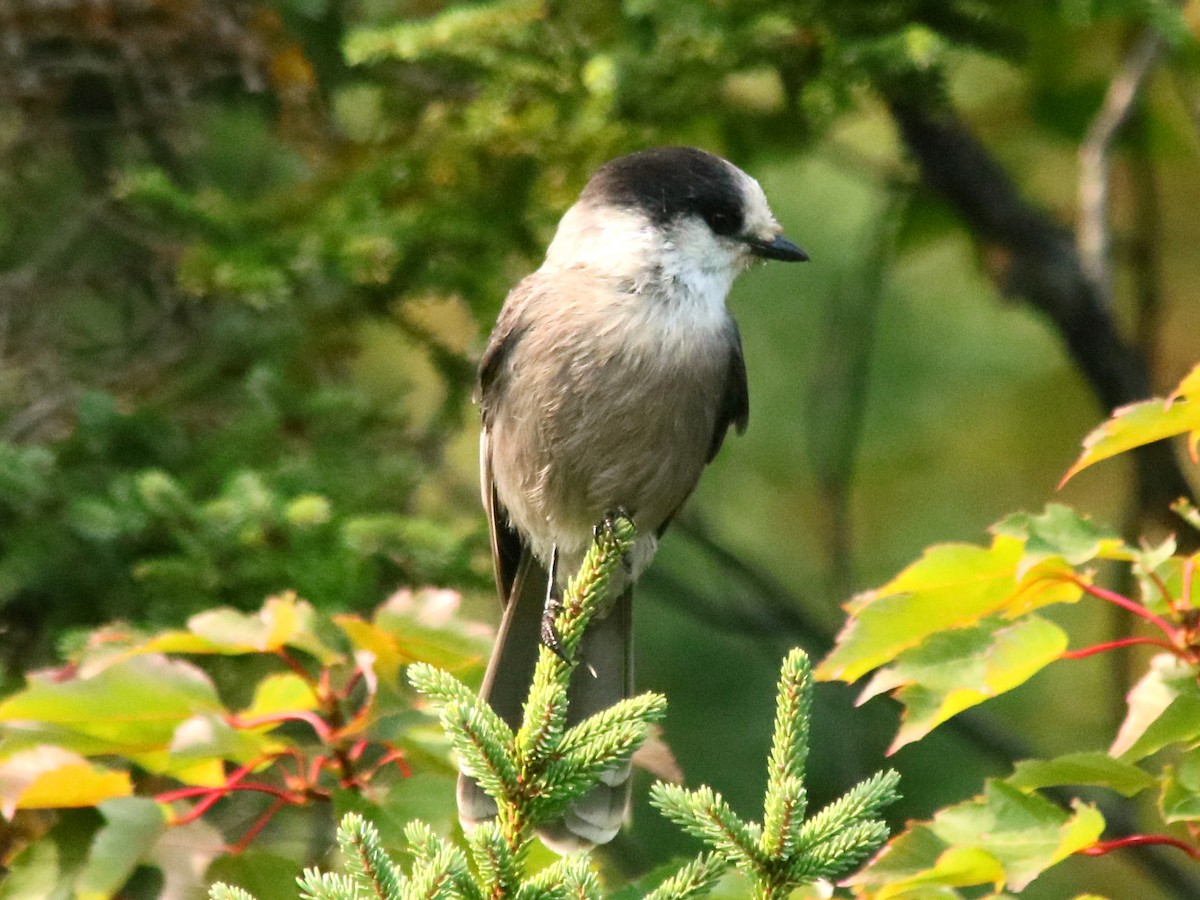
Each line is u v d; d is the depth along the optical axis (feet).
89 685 18.74
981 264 36.52
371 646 19.13
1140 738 16.56
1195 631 16.49
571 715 25.21
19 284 33.32
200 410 32.30
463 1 32.09
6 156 34.24
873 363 42.52
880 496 43.11
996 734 36.01
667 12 27.91
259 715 19.45
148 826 18.08
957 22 29.22
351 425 30.99
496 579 26.37
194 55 32.73
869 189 41.42
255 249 30.27
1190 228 44.42
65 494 28.45
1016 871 15.71
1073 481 42.88
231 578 26.02
